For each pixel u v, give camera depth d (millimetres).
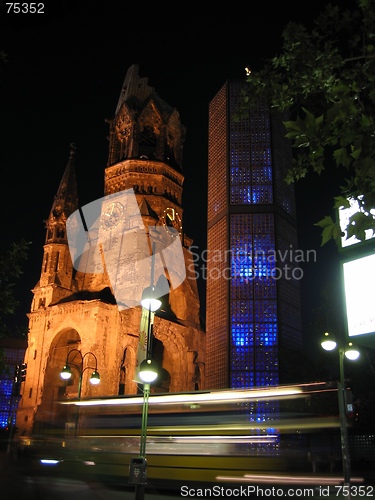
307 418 24234
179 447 24922
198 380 93125
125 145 105750
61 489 28656
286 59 12125
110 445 28188
